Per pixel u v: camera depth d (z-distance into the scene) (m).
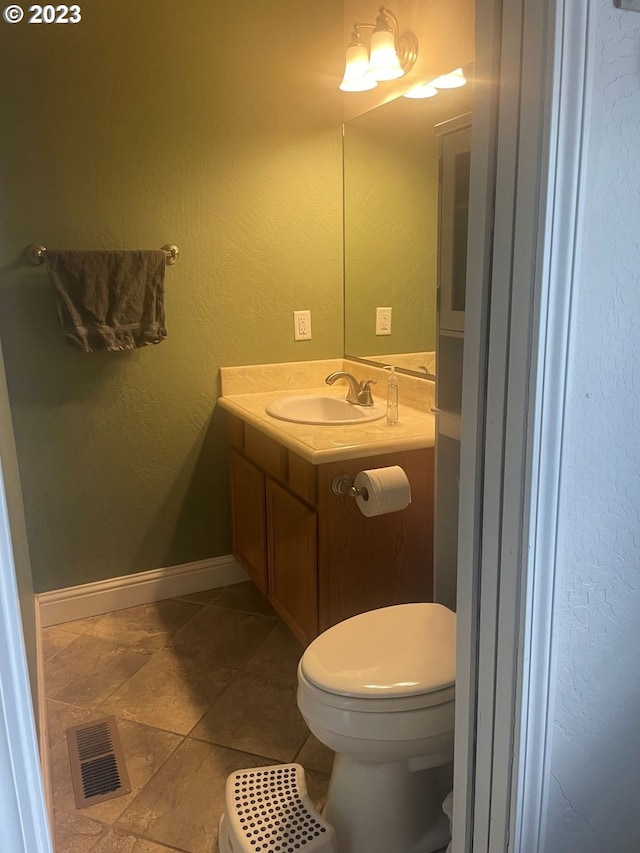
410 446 2.06
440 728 1.41
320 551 2.02
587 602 1.07
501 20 0.89
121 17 2.33
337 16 2.64
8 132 2.26
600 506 1.03
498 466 1.01
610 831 1.21
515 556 1.01
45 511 2.56
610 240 0.93
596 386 0.97
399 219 2.43
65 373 2.49
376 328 2.67
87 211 2.41
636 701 1.17
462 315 1.71
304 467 2.04
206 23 2.45
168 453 2.72
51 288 2.39
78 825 1.67
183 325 2.63
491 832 1.15
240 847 1.43
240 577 2.94
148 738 1.98
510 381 0.96
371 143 2.56
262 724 2.04
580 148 0.87
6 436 1.86
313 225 2.78
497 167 0.93
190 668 2.32
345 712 1.39
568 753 1.13
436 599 1.98
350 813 1.52
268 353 2.81
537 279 0.90
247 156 2.61
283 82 2.62
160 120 2.45
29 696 0.85
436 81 2.13
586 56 0.84
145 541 2.75
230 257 2.66
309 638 2.12
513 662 1.05
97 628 2.59
